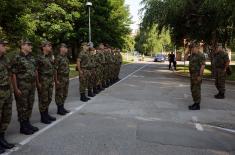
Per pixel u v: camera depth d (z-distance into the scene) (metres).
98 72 16.77
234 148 7.88
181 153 7.36
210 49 33.03
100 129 9.29
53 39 44.38
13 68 8.50
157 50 108.56
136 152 7.34
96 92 16.42
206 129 9.64
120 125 9.81
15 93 8.62
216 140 8.52
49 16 41.94
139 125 9.88
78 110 12.06
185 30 32.12
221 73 15.80
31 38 25.84
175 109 12.68
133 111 12.06
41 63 9.77
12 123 9.88
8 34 24.78
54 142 7.98
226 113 12.15
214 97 16.16
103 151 7.35
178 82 23.73
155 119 10.78
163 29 36.19
